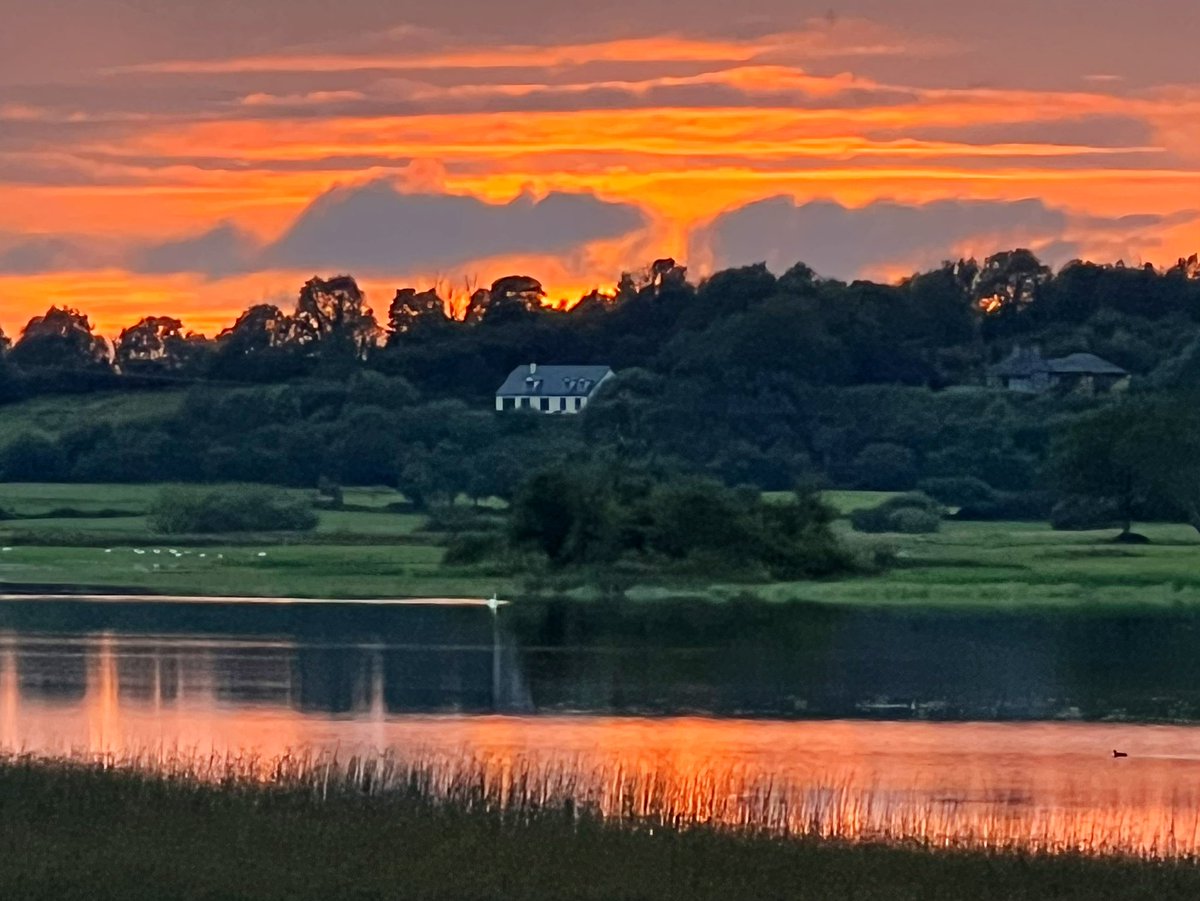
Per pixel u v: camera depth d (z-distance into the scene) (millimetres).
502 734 73688
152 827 43094
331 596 139125
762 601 134250
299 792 47750
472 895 38812
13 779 47438
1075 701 84375
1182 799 60094
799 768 65750
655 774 61500
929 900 40281
